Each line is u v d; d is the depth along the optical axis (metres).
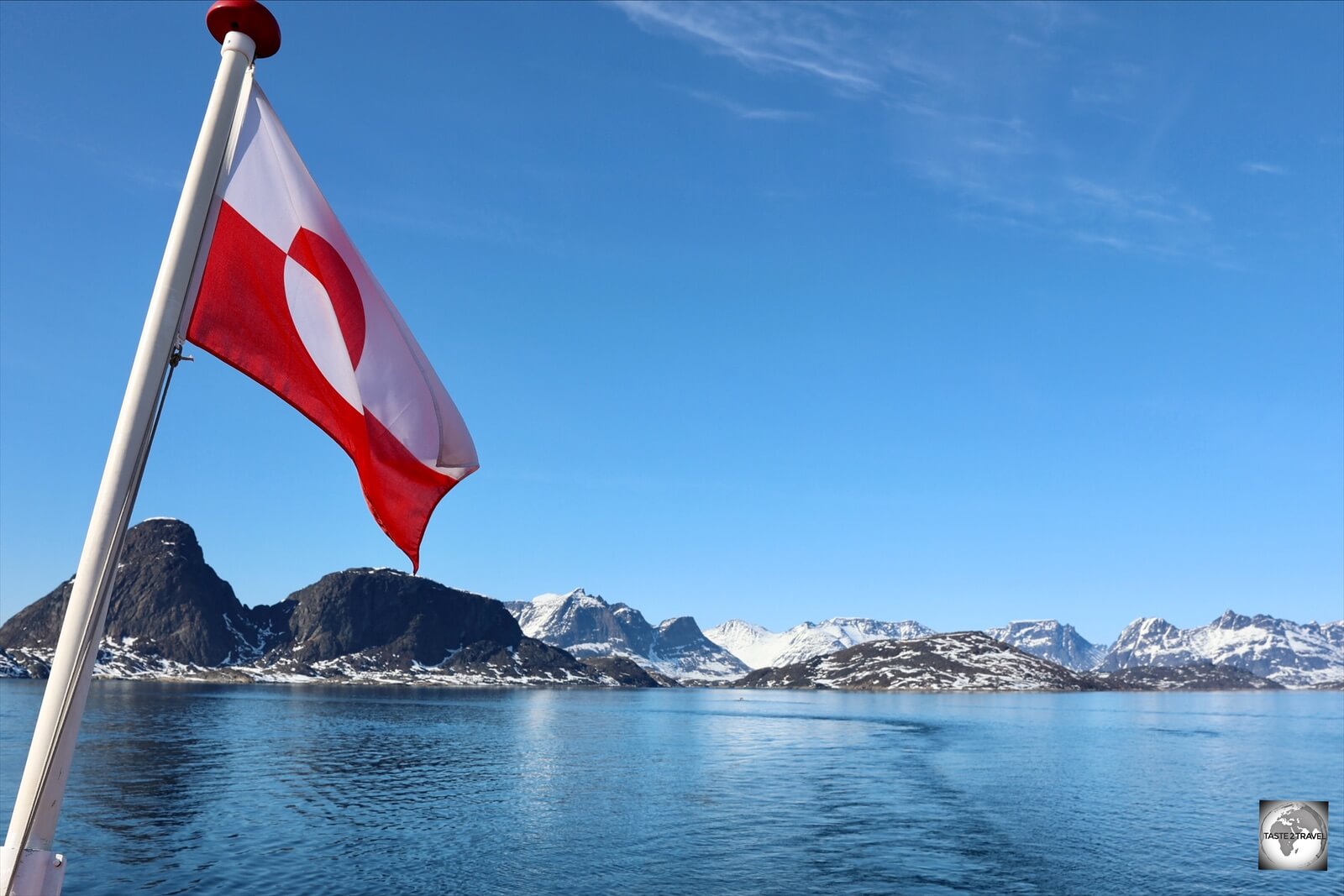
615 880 54.62
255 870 56.34
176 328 9.67
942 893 52.72
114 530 9.10
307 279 11.90
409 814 77.75
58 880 8.81
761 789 95.31
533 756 131.62
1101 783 104.06
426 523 12.50
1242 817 79.69
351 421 12.02
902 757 132.75
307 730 172.50
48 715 8.80
